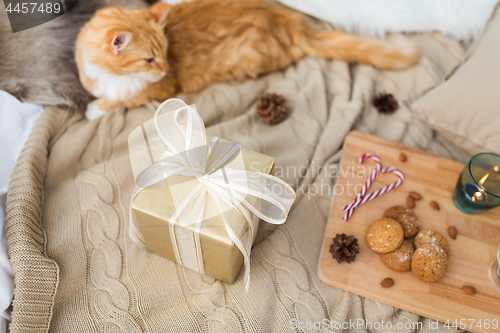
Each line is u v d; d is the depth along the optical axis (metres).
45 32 0.90
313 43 1.05
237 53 0.99
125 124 0.93
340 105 1.00
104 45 0.86
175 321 0.74
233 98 0.99
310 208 0.87
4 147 0.88
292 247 0.83
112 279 0.77
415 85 1.04
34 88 0.90
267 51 1.01
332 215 0.84
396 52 1.05
